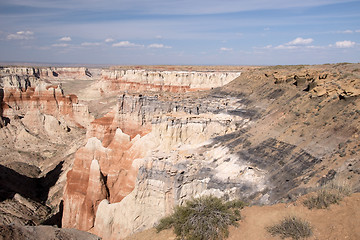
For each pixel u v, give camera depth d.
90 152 42.88
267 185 22.47
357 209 13.29
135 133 51.19
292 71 45.78
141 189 29.23
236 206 17.55
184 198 26.91
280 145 26.39
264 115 35.78
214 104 43.69
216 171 26.97
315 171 20.33
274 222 14.70
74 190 41.34
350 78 29.77
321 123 25.83
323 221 13.45
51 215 47.03
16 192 51.06
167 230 17.61
